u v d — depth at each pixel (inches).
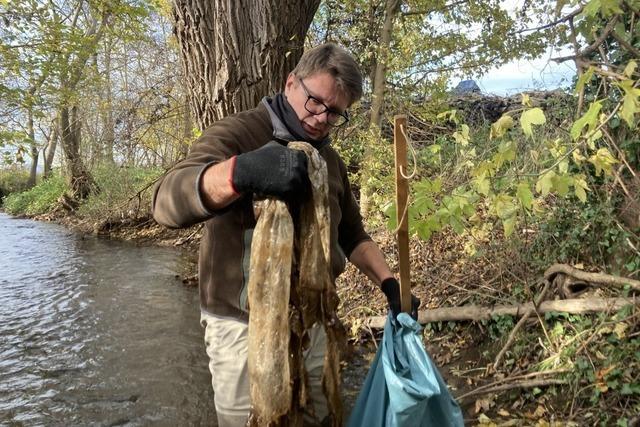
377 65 294.5
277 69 167.3
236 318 68.9
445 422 69.4
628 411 117.9
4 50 351.3
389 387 66.9
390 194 242.1
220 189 55.2
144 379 178.9
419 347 70.8
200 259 73.2
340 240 88.7
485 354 159.5
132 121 457.4
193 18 162.7
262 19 162.1
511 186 90.7
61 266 360.2
